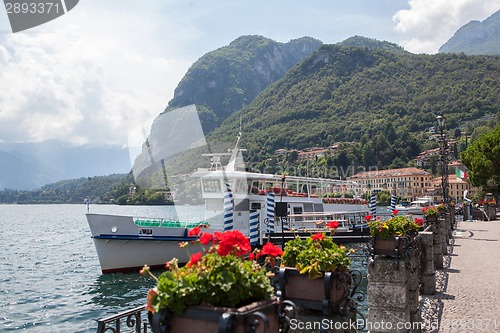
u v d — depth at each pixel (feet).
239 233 14.67
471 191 408.05
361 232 100.99
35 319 60.44
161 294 12.23
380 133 587.27
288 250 19.85
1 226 300.40
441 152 106.11
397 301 24.48
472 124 604.49
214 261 12.87
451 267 55.16
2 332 55.16
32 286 84.23
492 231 109.40
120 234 78.54
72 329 55.57
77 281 88.07
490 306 35.63
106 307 64.85
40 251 148.15
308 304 18.58
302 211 103.24
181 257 82.74
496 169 194.39
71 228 278.87
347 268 18.95
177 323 12.37
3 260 124.06
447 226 85.66
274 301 13.06
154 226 81.25
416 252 29.37
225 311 11.72
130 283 76.59
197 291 12.27
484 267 54.75
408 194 481.46
